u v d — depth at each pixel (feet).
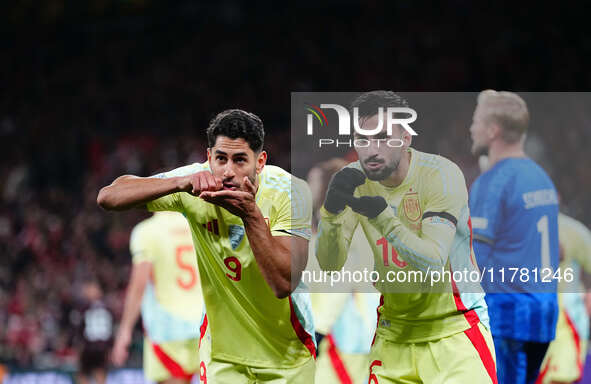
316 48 237.04
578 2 199.11
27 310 158.81
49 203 214.69
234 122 38.01
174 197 41.06
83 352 105.91
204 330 44.09
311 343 43.62
